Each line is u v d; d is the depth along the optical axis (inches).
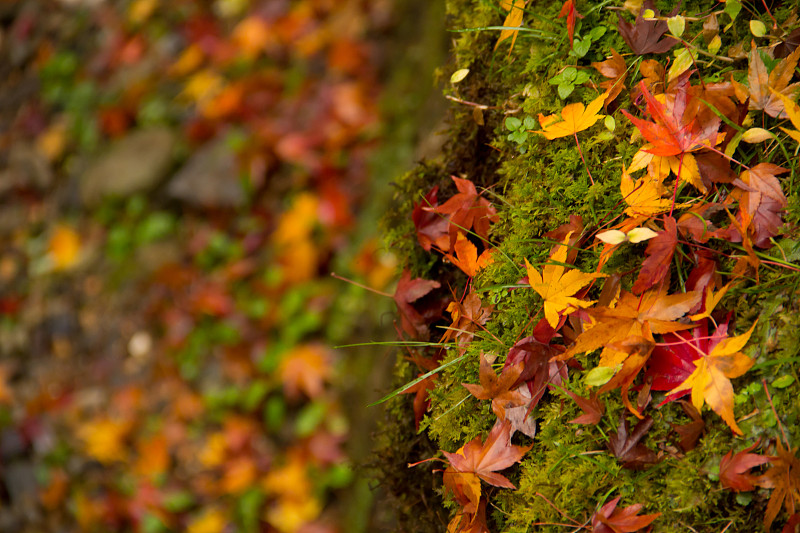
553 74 44.0
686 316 40.8
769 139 41.3
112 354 86.5
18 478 83.8
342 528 64.1
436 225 45.4
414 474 45.9
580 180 42.8
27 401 87.7
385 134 78.2
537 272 41.7
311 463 69.5
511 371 42.1
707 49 42.3
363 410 53.3
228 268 84.0
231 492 72.9
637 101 42.6
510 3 45.1
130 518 76.9
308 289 77.7
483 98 46.2
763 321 40.5
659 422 41.0
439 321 46.0
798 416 39.8
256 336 78.5
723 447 40.3
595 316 40.9
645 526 40.8
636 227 41.4
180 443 77.4
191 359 81.1
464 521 42.8
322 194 81.9
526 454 42.4
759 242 40.8
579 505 41.4
